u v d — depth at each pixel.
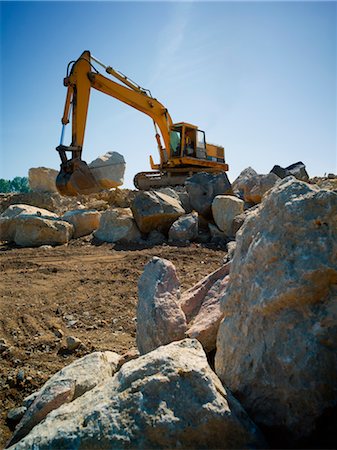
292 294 2.22
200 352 2.50
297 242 2.33
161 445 1.95
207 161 21.45
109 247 11.73
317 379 2.07
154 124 20.97
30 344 4.92
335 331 2.14
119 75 18.44
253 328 2.42
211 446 1.98
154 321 3.50
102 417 2.07
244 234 2.81
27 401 3.50
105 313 6.05
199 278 7.78
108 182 21.86
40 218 12.75
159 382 2.13
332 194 2.30
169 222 12.59
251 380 2.31
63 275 8.58
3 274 8.79
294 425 2.09
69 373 3.25
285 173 16.50
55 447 2.02
